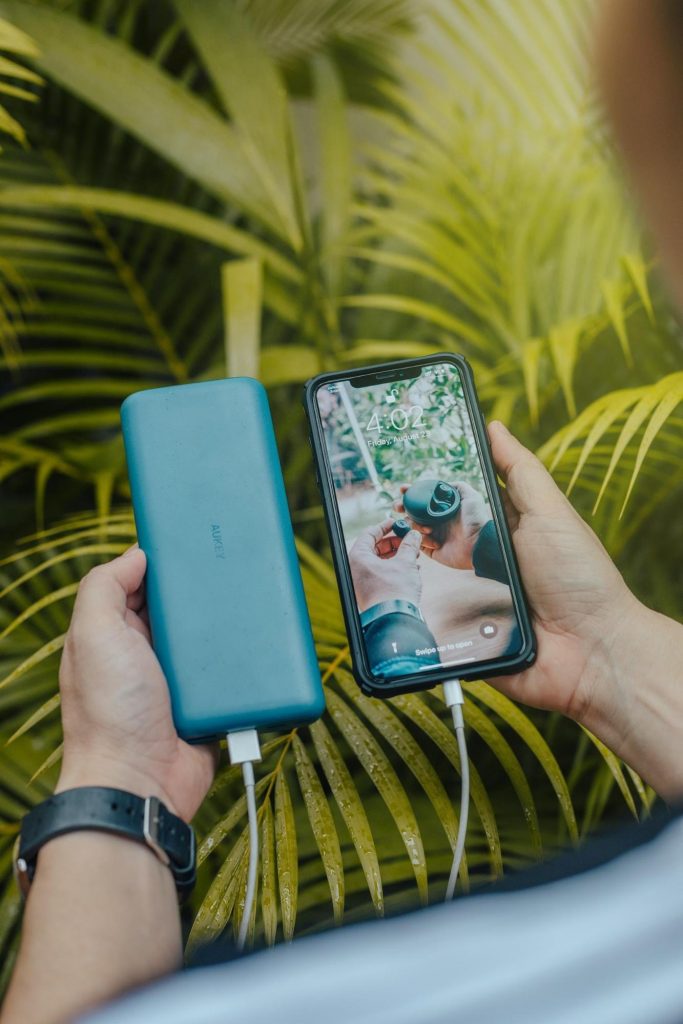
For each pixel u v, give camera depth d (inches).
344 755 34.7
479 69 44.1
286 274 40.8
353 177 48.8
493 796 34.2
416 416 27.3
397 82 50.1
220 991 10.7
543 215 42.2
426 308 39.9
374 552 26.5
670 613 35.4
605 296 34.8
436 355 27.3
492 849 25.5
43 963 17.5
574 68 41.8
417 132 47.1
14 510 39.9
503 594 26.1
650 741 24.8
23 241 40.1
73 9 41.7
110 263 43.6
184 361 43.2
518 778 26.7
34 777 25.2
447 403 27.3
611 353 39.8
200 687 23.7
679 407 35.2
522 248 41.6
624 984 9.8
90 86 39.4
